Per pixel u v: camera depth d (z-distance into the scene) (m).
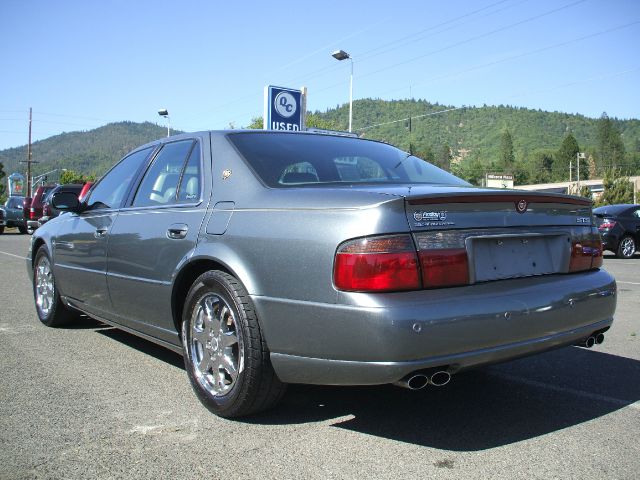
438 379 2.76
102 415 3.37
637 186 94.25
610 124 165.88
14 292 7.97
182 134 4.23
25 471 2.69
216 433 3.12
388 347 2.60
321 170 3.62
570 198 3.40
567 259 3.33
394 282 2.67
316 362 2.84
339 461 2.79
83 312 5.12
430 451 2.91
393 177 3.79
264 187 3.32
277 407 3.52
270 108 17.14
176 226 3.67
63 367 4.33
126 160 4.85
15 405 3.53
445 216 2.86
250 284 3.08
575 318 3.19
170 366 4.36
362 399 3.67
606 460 2.81
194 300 3.46
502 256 3.05
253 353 3.05
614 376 4.22
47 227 5.65
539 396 3.76
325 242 2.82
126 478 2.62
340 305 2.72
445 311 2.69
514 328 2.88
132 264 4.06
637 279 10.24
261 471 2.69
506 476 2.64
